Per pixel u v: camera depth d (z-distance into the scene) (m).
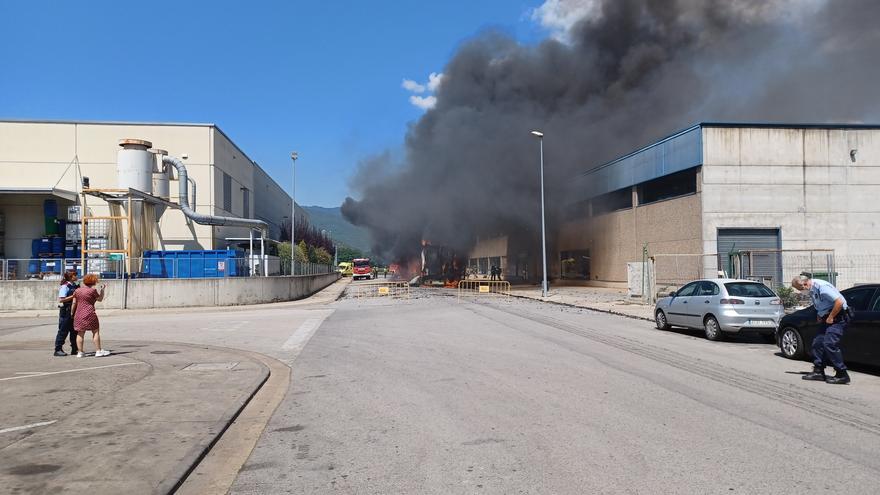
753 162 27.39
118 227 31.70
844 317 8.47
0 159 34.31
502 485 4.55
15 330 17.55
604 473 4.77
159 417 6.63
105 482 4.57
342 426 6.45
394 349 12.38
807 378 8.67
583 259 42.06
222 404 7.27
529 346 12.52
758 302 12.92
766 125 27.41
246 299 27.83
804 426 6.13
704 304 13.68
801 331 10.41
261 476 4.92
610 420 6.41
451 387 8.33
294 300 32.16
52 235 32.59
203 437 5.82
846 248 27.45
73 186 34.62
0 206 33.88
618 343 12.98
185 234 34.84
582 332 15.19
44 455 5.24
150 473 4.78
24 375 9.30
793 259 27.05
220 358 11.15
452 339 13.86
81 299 11.28
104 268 27.77
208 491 4.61
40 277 27.09
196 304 26.64
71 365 10.33
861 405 7.09
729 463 4.97
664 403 7.20
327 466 5.13
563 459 5.14
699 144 27.22
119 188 30.20
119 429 6.12
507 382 8.60
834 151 27.75
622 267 35.59
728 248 27.11
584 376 9.02
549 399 7.47
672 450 5.34
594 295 31.03
